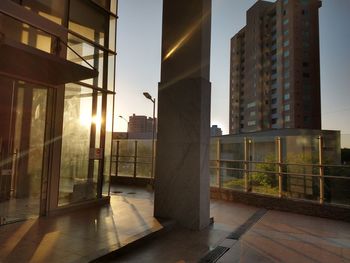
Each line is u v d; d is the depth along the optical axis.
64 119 8.80
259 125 82.44
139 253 5.93
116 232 6.68
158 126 8.57
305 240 7.03
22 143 7.56
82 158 9.46
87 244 5.82
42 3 8.27
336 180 9.84
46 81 7.95
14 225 7.01
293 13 76.56
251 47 87.81
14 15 6.55
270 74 82.75
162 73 8.67
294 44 75.94
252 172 12.00
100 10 10.50
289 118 75.81
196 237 7.14
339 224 8.64
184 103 8.28
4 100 7.18
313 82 76.31
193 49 8.29
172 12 8.68
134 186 15.20
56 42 7.70
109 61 10.87
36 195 7.88
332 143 10.90
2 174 7.11
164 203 8.21
